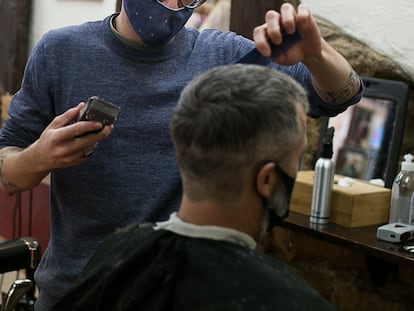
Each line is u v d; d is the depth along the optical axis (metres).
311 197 1.77
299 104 0.97
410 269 1.82
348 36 1.94
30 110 1.43
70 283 1.45
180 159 0.97
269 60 1.21
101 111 1.18
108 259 1.05
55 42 1.41
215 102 0.93
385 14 1.85
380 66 1.88
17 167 1.32
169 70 1.42
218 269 0.93
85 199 1.42
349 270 1.96
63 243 1.47
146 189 1.41
